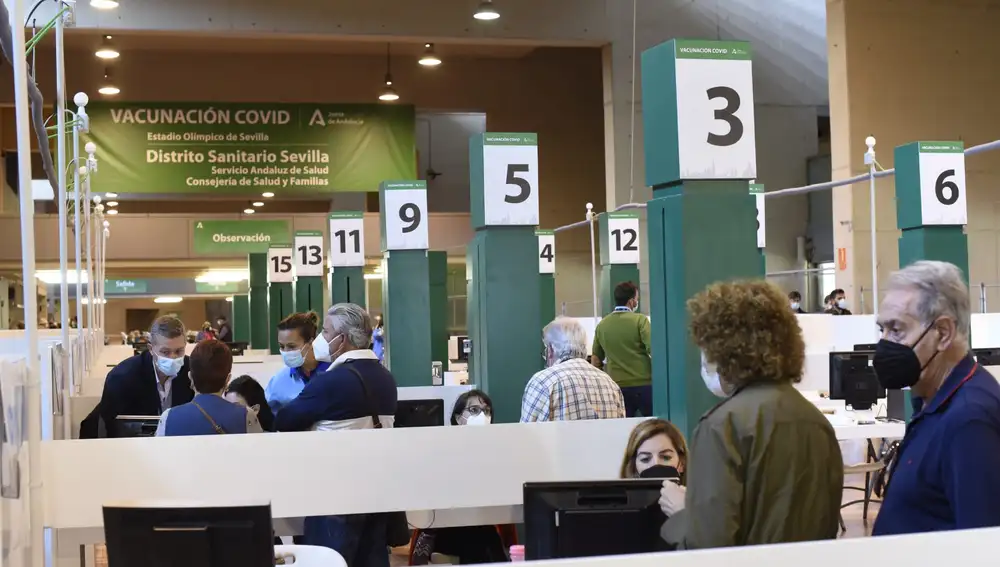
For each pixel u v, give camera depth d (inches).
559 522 86.6
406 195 253.3
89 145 298.7
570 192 775.1
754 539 69.7
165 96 719.1
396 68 748.6
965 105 545.3
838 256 528.4
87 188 301.6
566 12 571.5
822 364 285.1
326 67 741.3
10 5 103.5
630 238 391.9
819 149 761.6
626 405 267.7
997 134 549.6
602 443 137.9
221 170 682.2
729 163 129.0
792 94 669.9
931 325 75.1
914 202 234.1
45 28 196.2
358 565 132.0
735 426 70.9
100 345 435.5
